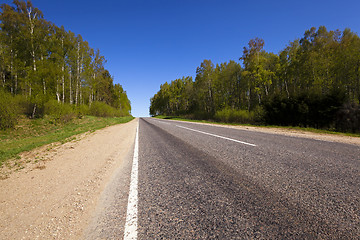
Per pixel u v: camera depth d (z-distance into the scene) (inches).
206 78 1270.9
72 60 952.3
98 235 56.0
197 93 1499.8
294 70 1039.0
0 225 64.2
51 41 788.6
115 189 92.4
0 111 497.0
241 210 65.1
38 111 706.2
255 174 101.0
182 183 94.2
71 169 134.3
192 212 65.7
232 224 57.3
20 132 501.7
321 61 848.3
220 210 65.9
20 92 880.3
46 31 750.5
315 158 130.3
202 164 126.4
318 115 481.1
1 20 701.3
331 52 851.4
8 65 799.1
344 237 49.0
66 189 95.5
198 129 400.5
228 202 71.4
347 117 410.9
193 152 166.9
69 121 737.6
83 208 74.1
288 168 109.0
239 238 50.5
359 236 49.1
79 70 1025.5
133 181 101.6
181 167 122.6
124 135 352.8
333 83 814.5
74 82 1055.0
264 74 922.1
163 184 94.5
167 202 74.5
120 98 2230.6
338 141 209.3
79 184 102.3
